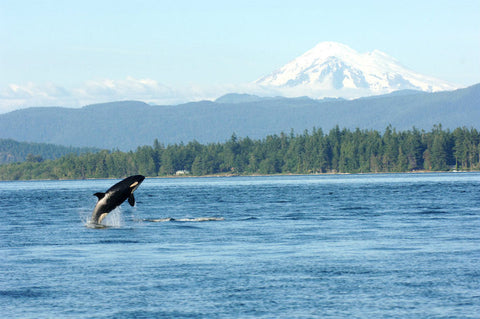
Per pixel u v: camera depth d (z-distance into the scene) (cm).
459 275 9094
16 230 15800
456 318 7025
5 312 7431
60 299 7969
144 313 7325
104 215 16112
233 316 7175
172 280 8969
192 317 7156
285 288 8438
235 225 16425
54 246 12494
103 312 7381
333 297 7950
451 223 16275
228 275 9262
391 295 8012
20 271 9719
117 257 10962
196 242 12850
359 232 14400
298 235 13950
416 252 11169
